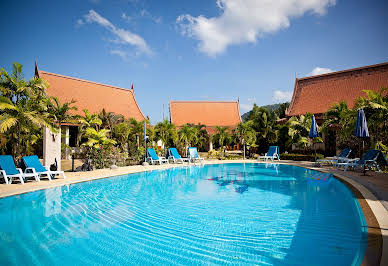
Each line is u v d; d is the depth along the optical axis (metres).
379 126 12.67
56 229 4.44
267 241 3.83
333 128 17.84
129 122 19.44
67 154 18.64
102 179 10.10
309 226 4.47
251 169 14.05
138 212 5.54
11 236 4.11
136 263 3.17
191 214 5.37
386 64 21.41
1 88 9.34
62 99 21.66
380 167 11.08
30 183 8.38
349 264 3.01
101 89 26.31
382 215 4.32
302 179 10.07
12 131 10.67
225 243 3.79
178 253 3.45
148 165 15.30
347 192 7.20
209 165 16.41
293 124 18.86
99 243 3.81
